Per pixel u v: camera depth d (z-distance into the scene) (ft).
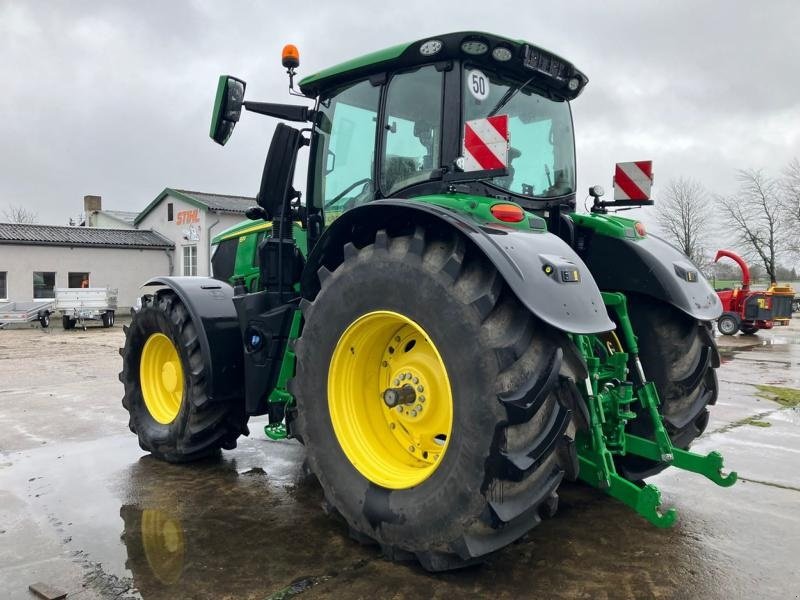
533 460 7.86
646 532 10.58
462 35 10.00
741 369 30.83
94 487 13.04
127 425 18.76
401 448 9.89
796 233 109.19
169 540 10.32
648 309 11.50
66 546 10.12
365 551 9.81
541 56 11.05
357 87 11.82
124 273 85.46
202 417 13.98
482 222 8.82
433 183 10.39
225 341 13.82
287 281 12.88
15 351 41.52
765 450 15.69
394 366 9.93
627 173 12.54
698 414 11.53
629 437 10.36
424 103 10.61
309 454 10.20
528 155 11.66
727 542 10.21
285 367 11.89
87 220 113.91
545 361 8.05
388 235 9.68
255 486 13.07
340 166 12.15
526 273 8.08
